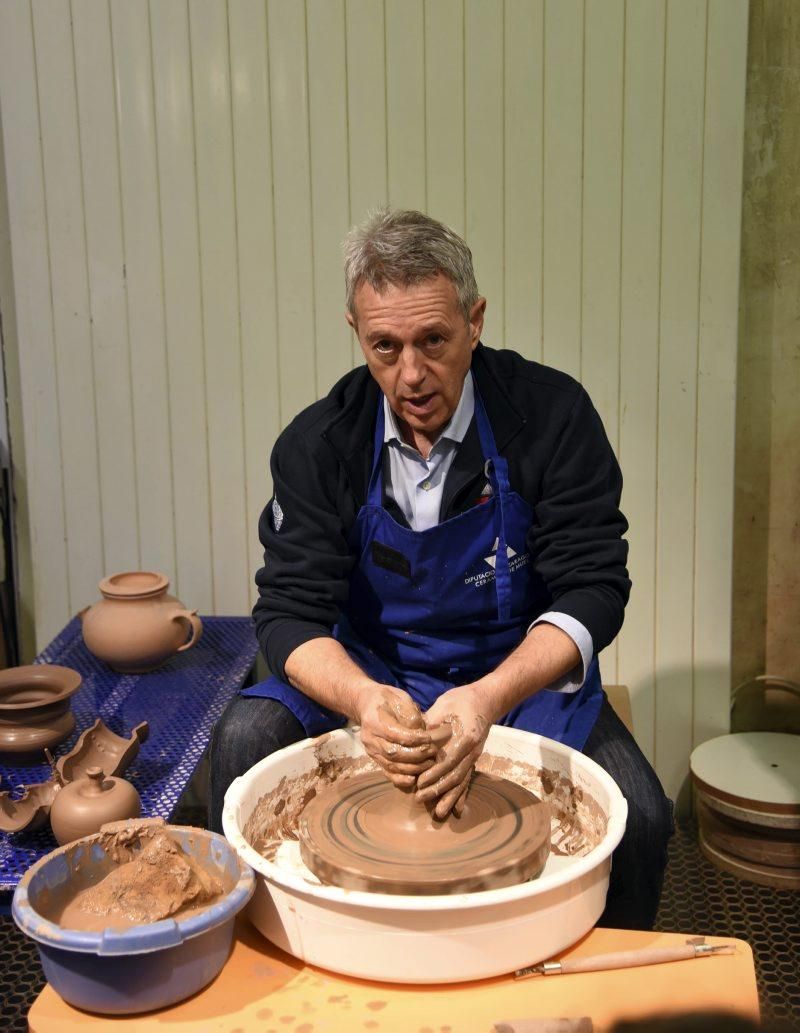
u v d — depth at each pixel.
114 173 2.92
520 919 1.37
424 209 2.88
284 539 2.05
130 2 2.82
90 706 2.53
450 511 2.04
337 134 2.85
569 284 2.88
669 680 3.05
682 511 2.97
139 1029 1.32
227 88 2.85
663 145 2.78
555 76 2.77
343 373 2.98
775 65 2.83
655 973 1.42
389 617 2.13
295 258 2.93
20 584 3.26
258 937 1.51
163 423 3.05
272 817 1.77
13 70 2.88
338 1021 1.33
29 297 3.00
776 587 3.13
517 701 1.72
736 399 2.95
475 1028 1.32
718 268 2.83
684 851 2.96
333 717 2.06
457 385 1.86
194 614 2.72
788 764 2.86
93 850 1.53
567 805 1.81
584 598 1.90
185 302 2.98
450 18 2.77
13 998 2.38
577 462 2.02
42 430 3.08
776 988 2.38
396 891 1.43
